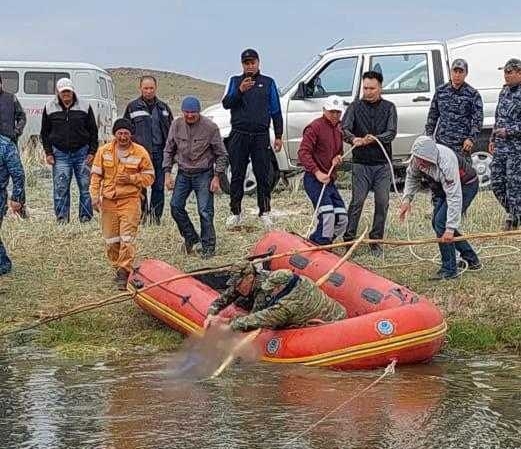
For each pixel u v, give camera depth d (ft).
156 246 37.40
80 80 75.77
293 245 31.68
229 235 39.11
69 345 28.84
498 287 31.86
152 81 40.47
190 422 21.15
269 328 26.84
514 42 48.88
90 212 42.27
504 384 24.26
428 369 25.85
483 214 41.09
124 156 32.37
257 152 38.47
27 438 20.20
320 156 34.01
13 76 74.74
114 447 19.61
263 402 22.61
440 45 48.98
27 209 46.80
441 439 19.89
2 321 30.91
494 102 48.60
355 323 25.99
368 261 34.83
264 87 37.91
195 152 35.35
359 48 49.47
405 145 48.67
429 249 36.65
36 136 73.72
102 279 34.35
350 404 22.40
